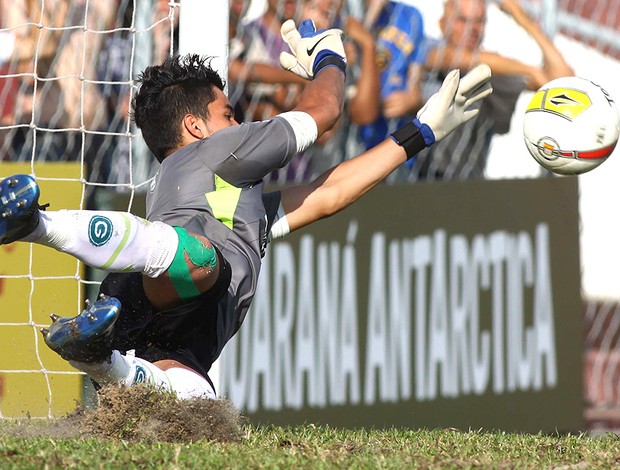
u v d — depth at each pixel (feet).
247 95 64.64
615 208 70.08
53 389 51.21
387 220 61.05
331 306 60.64
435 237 61.11
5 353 51.88
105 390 31.50
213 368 46.80
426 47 66.69
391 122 65.87
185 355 34.81
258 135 37.01
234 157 36.70
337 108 40.60
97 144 62.08
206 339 35.17
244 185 37.37
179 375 33.45
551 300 60.80
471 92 42.42
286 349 60.08
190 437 31.86
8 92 63.72
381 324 60.75
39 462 25.66
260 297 60.03
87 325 28.73
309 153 65.05
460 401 60.64
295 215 40.50
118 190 60.64
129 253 31.73
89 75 62.44
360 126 65.31
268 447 31.37
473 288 61.05
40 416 50.24
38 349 51.70
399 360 60.64
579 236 60.64
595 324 70.54
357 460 28.12
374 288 60.85
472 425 60.44
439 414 60.54
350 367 60.54
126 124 61.87
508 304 60.95
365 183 41.14
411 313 60.80
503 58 67.10
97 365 30.60
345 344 60.59
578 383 60.39
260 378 59.72
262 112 64.59
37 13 63.31
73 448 28.19
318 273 60.64
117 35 62.85
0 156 63.31
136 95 40.98
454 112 42.32
